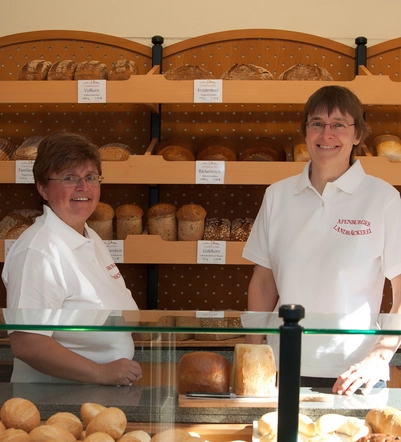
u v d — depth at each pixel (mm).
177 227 2561
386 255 1611
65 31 2805
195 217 2447
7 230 2492
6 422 1038
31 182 2371
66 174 1513
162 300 2816
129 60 2561
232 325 1053
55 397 1093
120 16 2889
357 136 1645
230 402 1079
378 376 1128
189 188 2805
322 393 1106
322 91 1614
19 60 2832
